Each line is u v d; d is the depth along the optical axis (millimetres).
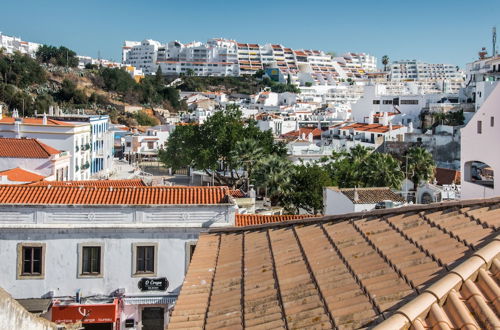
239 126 102938
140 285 35688
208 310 14031
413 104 155500
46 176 68188
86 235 35375
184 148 107000
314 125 160875
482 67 146625
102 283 35531
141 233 35625
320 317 11133
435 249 12133
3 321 15125
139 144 151375
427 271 11141
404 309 9414
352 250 14062
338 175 84438
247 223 38812
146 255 35844
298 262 14867
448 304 9492
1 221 34906
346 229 15945
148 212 35719
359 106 167875
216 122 103875
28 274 35188
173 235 35812
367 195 51625
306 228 17531
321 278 13078
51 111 108500
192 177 116438
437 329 8906
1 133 82312
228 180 106500
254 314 12641
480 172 53156
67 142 83438
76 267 35344
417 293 10359
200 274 16734
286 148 105312
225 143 99875
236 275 15797
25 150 69062
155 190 38250
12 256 35031
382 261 12703
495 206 13766
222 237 19875
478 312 9086
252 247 17594
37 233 35031
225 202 37062
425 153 82438
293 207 78625
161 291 35844
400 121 146000
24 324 16906
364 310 10602
